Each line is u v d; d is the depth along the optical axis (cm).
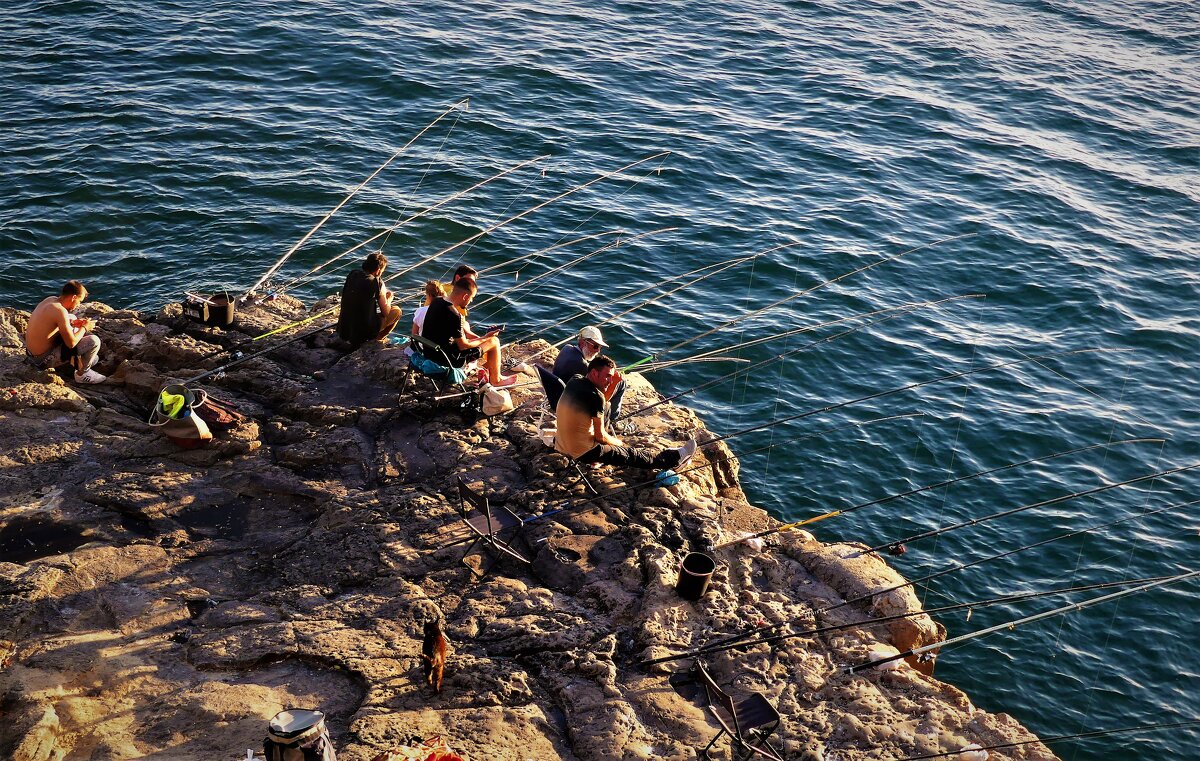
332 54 2600
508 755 689
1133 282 2014
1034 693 1159
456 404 1082
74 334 1084
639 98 2603
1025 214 2244
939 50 3238
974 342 1780
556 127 2378
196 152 2062
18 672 730
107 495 923
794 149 2431
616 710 737
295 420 1066
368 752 675
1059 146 2630
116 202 1870
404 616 815
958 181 2372
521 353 1259
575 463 967
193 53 2514
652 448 1048
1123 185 2445
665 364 1295
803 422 1545
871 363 1692
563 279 1816
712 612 840
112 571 845
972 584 1298
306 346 1186
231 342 1183
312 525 924
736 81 2817
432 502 940
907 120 2683
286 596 833
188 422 980
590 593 853
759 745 716
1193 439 1586
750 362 1658
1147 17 3759
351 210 1934
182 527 910
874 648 831
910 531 1371
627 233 1977
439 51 2705
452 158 2172
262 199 1938
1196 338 1847
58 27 2581
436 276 1786
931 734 746
